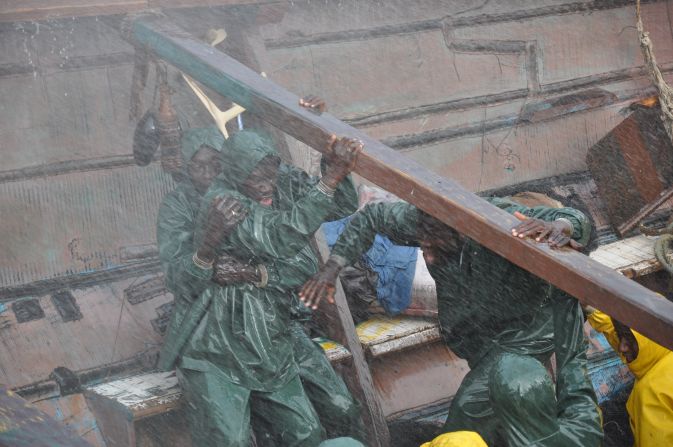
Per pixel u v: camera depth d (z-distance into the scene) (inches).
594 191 567.5
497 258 370.3
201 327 371.2
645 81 615.5
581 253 340.8
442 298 389.7
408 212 374.9
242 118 471.8
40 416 284.4
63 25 466.0
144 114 468.1
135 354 432.1
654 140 519.5
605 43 610.2
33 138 460.8
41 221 454.9
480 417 365.1
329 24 537.0
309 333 424.8
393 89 546.6
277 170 382.0
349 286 450.3
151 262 466.6
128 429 374.6
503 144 565.6
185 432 391.5
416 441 429.7
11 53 458.0
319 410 388.8
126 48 480.7
